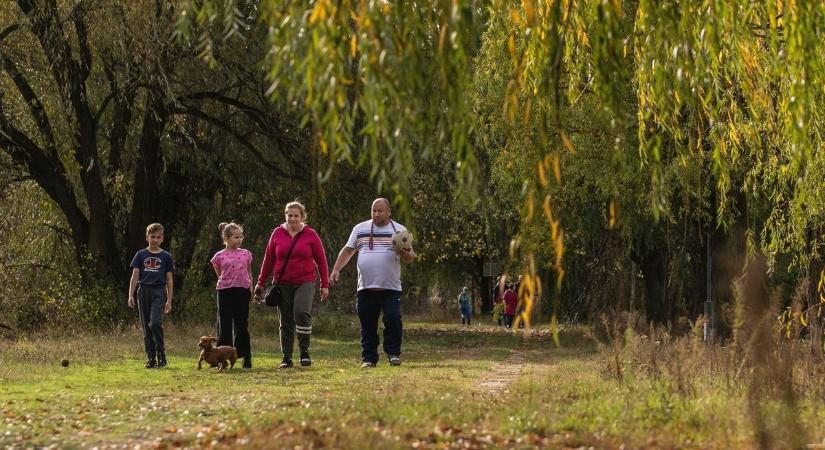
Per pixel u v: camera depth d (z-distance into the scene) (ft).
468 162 29.22
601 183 86.38
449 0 29.40
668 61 40.93
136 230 129.59
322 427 30.76
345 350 92.38
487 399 39.45
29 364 65.98
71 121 117.60
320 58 28.48
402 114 28.66
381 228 67.36
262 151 133.39
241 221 144.56
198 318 136.05
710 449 28.19
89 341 94.53
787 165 53.47
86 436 32.94
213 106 128.88
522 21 40.19
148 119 123.24
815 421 31.83
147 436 32.78
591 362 66.28
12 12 109.19
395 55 28.45
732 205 80.89
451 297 304.50
